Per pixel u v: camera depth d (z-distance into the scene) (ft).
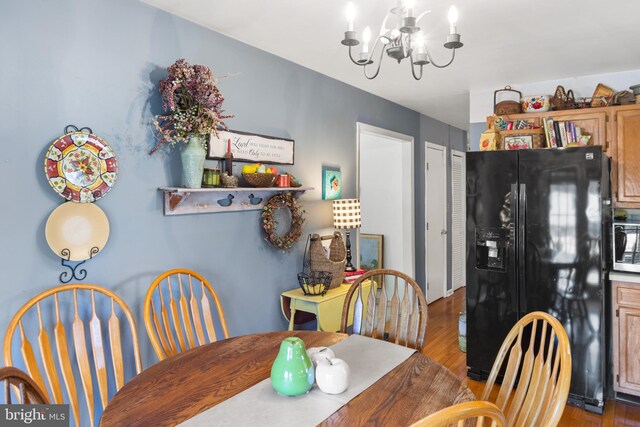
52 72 5.95
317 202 11.01
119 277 6.77
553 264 8.84
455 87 12.41
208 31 8.10
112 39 6.61
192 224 7.87
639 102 9.67
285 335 6.09
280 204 9.41
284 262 9.96
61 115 6.05
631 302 8.74
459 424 2.59
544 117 10.67
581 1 6.87
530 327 9.11
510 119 11.16
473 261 9.85
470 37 8.43
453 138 19.31
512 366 4.63
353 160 12.35
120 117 6.72
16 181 5.64
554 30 8.09
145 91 7.07
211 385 4.45
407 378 4.57
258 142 9.12
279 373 4.12
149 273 7.18
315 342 5.74
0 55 5.48
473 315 9.89
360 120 12.62
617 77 10.87
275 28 8.07
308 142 10.66
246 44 8.87
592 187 8.40
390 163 15.89
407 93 13.15
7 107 5.55
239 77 8.73
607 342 9.02
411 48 5.21
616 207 10.01
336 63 10.23
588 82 11.22
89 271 6.40
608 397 9.21
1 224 5.53
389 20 7.61
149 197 7.16
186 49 7.70
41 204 5.88
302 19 7.66
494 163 9.51
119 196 6.73
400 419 3.73
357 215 11.19
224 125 7.96
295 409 3.90
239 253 8.82
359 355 5.21
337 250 11.05
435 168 17.49
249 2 6.98
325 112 11.19
